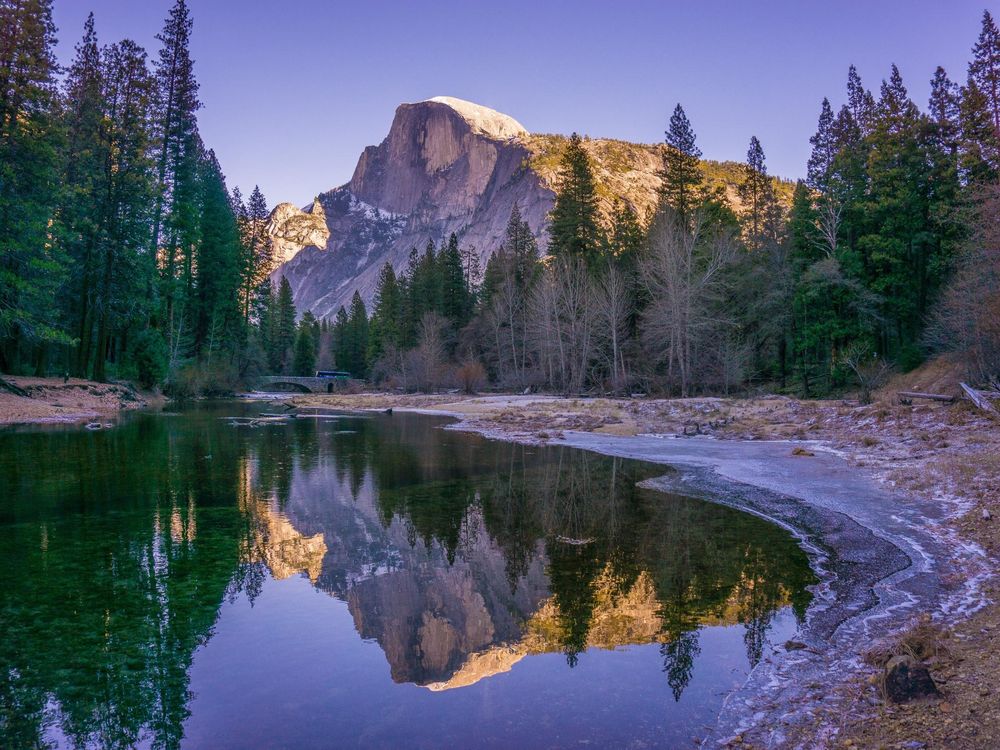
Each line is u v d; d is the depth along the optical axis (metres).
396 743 4.11
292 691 4.95
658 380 41.84
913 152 35.38
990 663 4.64
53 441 20.36
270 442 22.78
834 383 37.59
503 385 62.09
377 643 5.95
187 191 41.06
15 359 33.56
